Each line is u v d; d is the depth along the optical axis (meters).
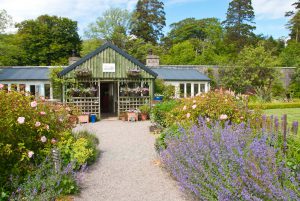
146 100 18.78
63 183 5.19
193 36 57.84
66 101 17.33
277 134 6.04
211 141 5.49
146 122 16.38
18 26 46.31
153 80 18.97
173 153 6.01
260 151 4.42
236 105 8.79
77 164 6.46
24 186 4.85
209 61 46.81
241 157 4.23
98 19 52.31
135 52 46.28
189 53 47.94
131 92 18.44
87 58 17.56
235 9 60.41
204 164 4.91
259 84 27.06
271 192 3.53
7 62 38.28
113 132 12.58
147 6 59.00
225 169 4.39
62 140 6.71
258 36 60.03
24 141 5.36
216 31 57.81
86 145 7.28
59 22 46.72
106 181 6.07
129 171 6.74
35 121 5.52
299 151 5.48
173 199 5.09
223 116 8.01
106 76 17.92
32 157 5.74
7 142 5.00
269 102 24.38
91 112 17.58
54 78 18.44
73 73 17.34
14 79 21.42
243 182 3.86
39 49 44.81
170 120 10.11
